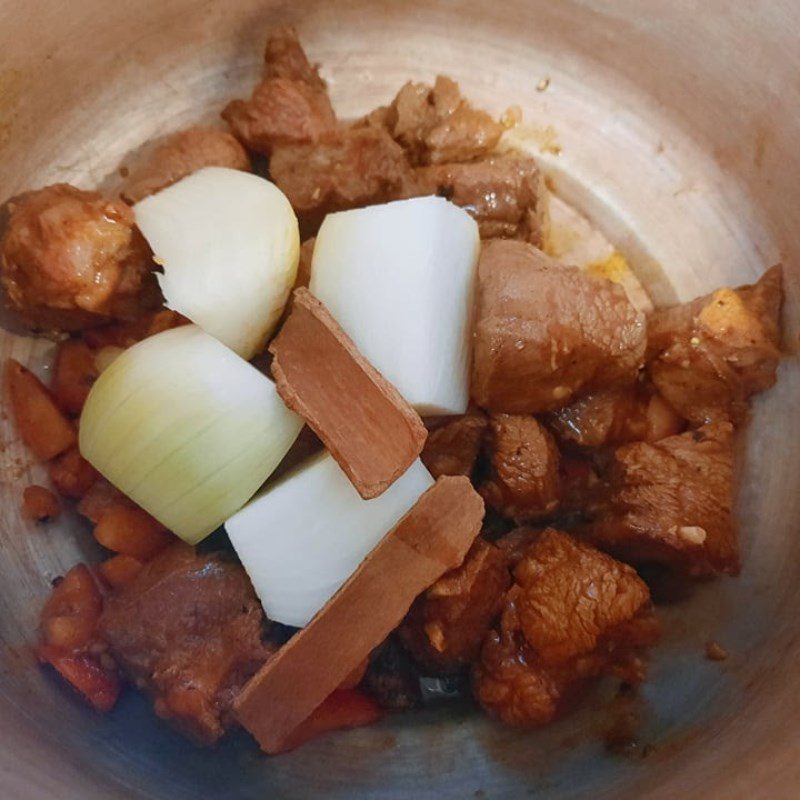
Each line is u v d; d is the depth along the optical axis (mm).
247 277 181
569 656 176
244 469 175
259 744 171
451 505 166
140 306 196
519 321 178
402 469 165
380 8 227
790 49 195
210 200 188
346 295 181
